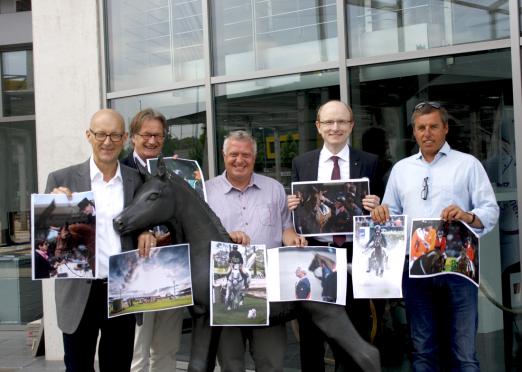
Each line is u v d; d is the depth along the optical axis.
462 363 3.40
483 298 4.33
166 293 3.13
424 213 3.47
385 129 4.55
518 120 4.05
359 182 3.43
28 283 7.06
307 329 3.68
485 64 4.21
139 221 3.08
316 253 3.22
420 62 4.43
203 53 5.21
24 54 7.56
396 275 3.23
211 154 5.17
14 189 7.60
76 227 3.13
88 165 3.31
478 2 4.21
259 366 3.49
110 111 3.24
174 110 5.38
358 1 4.62
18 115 7.63
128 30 5.59
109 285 3.10
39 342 5.80
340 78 4.63
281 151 4.93
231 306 3.14
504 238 4.22
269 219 3.45
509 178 4.17
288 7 4.88
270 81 4.96
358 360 3.14
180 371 5.10
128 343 3.37
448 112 4.36
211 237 3.20
